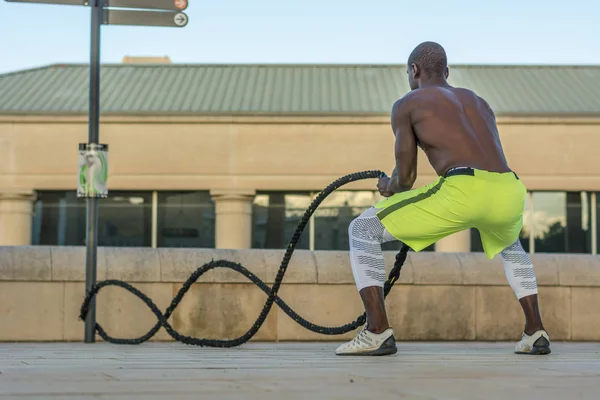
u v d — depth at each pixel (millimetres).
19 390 2789
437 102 4559
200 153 23094
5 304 6254
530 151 23078
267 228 23344
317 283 6398
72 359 4371
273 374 3424
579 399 2635
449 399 2590
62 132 23156
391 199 4602
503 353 4934
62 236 23250
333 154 22984
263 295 6383
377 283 4652
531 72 27688
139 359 4375
